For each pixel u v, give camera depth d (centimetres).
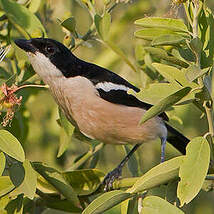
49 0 1155
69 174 965
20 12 1044
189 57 902
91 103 1032
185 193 766
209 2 1434
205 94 841
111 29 1266
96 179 974
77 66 1041
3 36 1098
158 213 793
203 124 1358
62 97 1042
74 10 1368
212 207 1397
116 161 1364
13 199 852
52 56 1015
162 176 774
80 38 1040
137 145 1120
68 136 1022
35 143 1284
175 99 766
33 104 1303
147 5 1234
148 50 909
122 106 1046
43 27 1055
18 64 1048
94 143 1106
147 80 1124
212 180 928
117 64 1275
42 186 948
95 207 752
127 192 767
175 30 868
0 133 765
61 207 999
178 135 1149
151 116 768
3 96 821
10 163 800
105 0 1017
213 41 902
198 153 774
